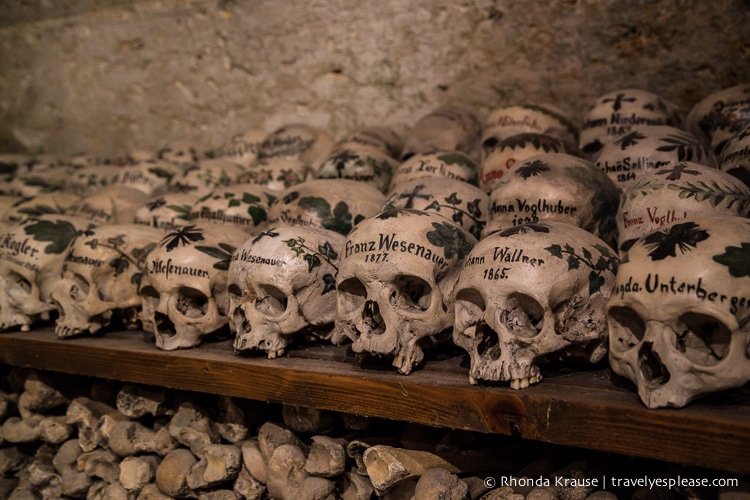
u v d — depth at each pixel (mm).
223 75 3852
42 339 2248
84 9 4203
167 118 4078
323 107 3564
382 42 3355
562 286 1460
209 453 1939
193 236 2006
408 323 1630
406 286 1683
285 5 3596
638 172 1851
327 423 1867
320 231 1938
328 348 1930
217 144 3934
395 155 2953
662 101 2393
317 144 3027
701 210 1504
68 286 2182
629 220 1593
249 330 1824
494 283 1476
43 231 2312
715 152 2178
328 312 1882
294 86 3637
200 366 1878
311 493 1727
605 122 2354
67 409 2387
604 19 2850
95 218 2670
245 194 2371
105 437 2223
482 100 3141
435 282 1642
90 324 2193
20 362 2311
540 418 1370
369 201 2158
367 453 1636
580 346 1536
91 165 3732
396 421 1909
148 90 4109
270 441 1878
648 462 1608
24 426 2438
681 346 1312
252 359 1841
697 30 2701
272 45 3672
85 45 4258
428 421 1514
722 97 2189
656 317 1280
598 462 1570
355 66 3447
